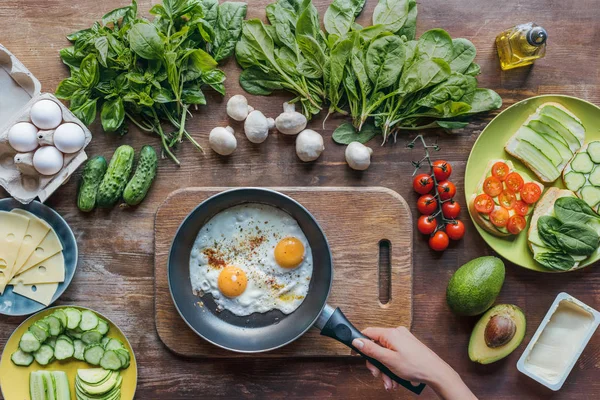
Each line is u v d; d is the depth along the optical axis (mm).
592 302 1054
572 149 1038
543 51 1018
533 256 1031
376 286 1030
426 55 1016
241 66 1045
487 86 1061
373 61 1002
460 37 1061
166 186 1042
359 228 1029
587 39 1064
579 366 1055
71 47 1031
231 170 1046
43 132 963
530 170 1050
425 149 1009
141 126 1033
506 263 1055
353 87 1015
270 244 1019
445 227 1038
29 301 1015
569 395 1051
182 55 1003
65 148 968
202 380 1039
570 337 1019
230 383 1041
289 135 1048
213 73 1013
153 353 1036
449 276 1050
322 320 946
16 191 1003
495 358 1011
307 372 1045
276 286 1018
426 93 1028
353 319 1028
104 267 1035
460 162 1055
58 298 1034
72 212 1035
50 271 1007
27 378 1022
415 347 927
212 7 1023
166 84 1025
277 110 1052
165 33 1018
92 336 1005
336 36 1014
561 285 1056
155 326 1031
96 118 1037
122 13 1000
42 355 1012
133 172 1033
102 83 1012
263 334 1018
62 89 996
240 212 1018
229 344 1008
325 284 975
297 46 1022
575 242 1005
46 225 1002
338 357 1042
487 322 1016
